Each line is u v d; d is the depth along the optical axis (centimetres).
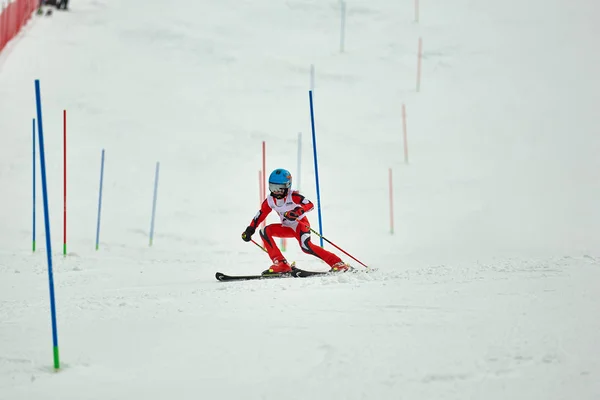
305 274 2805
